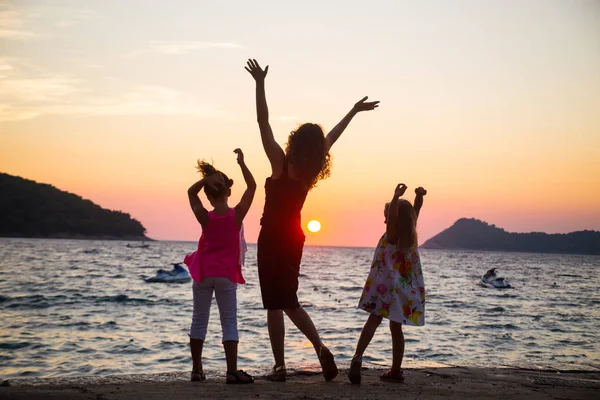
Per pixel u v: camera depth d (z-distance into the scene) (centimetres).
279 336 493
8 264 5438
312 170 466
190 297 2611
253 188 514
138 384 468
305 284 3941
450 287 3862
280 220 469
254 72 462
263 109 465
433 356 1220
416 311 514
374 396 429
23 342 1306
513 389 493
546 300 2953
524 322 1891
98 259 7450
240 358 1126
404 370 582
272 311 491
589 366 666
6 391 405
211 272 497
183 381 493
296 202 470
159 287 3241
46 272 4444
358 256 14800
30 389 429
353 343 1334
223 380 502
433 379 534
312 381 502
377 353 1208
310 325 485
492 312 2236
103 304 2255
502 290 3725
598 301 2939
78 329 1540
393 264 518
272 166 473
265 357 1136
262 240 475
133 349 1229
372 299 517
